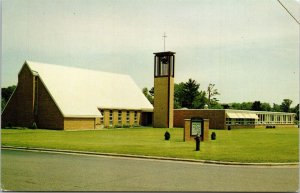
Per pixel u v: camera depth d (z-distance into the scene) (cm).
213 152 2084
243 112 6562
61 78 5325
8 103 5088
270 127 7456
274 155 1950
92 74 6162
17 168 1495
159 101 6162
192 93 10656
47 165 1585
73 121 4838
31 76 4912
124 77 6969
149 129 5288
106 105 5722
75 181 1246
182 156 1878
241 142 2931
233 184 1211
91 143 2636
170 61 6072
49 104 4816
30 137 3203
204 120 3016
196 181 1259
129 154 1950
